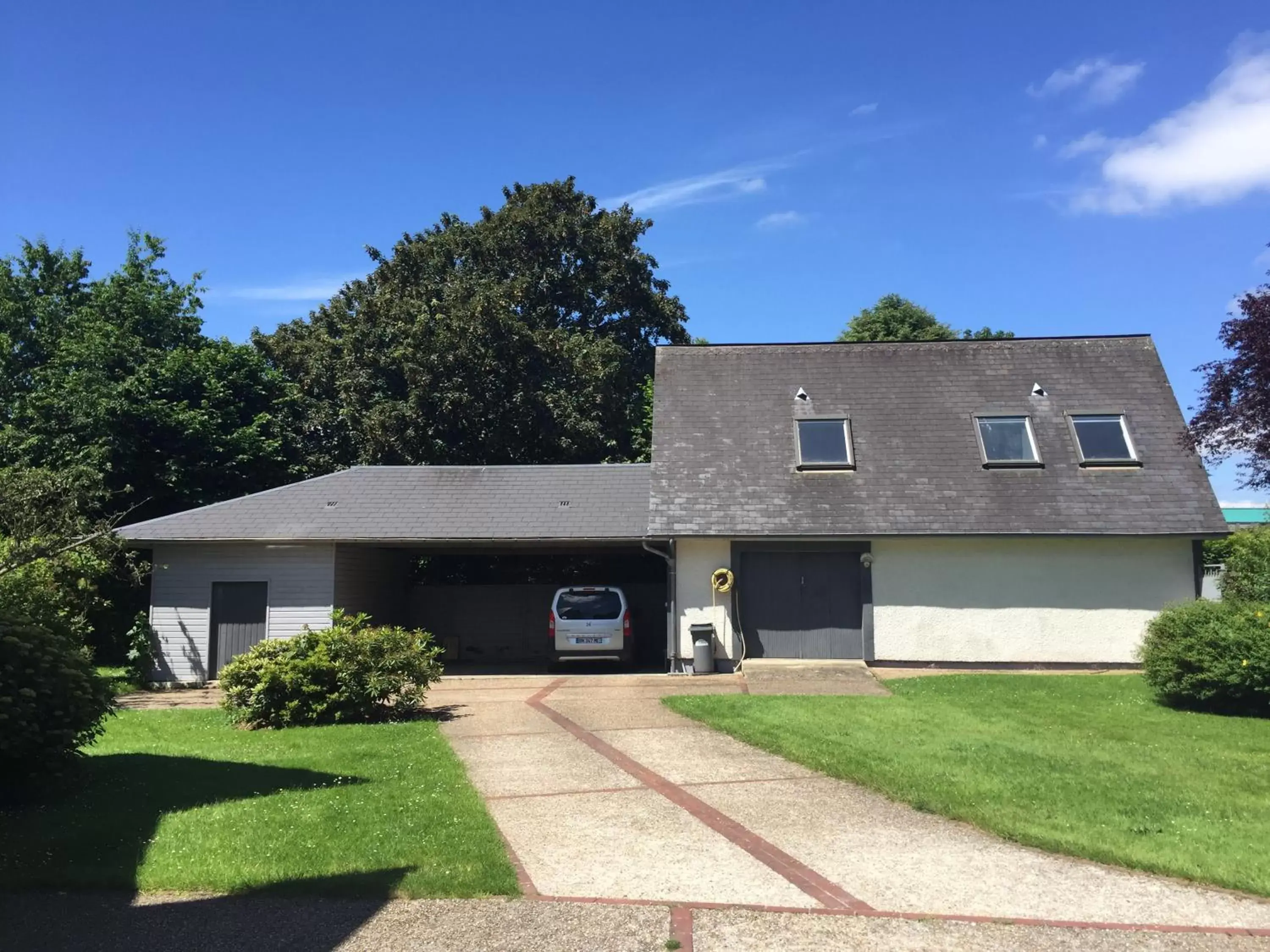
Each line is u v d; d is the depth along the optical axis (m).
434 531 17.92
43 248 31.09
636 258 33.03
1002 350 20.09
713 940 4.67
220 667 18.20
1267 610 12.01
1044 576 16.67
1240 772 8.25
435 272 32.16
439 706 13.16
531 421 27.27
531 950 4.56
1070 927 4.85
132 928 4.86
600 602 18.58
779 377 19.95
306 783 8.06
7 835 6.37
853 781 7.99
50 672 7.40
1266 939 4.71
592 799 7.52
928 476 17.50
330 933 4.78
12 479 14.20
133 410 22.81
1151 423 18.09
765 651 17.14
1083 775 8.07
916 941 4.66
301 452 27.53
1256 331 14.47
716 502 17.34
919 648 16.73
